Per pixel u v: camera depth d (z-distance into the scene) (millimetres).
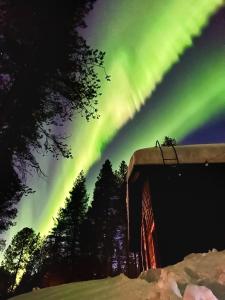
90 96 12562
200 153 7855
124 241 40781
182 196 8055
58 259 39656
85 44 12961
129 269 36219
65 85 12250
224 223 7621
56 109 12188
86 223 42312
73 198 46250
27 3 11961
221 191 8055
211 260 3502
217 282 2662
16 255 56969
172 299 2336
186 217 7742
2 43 11336
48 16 12312
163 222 7703
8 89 11227
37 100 11453
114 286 3158
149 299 2492
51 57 11969
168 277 2701
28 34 11812
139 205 11234
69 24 12898
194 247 7344
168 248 7359
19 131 11000
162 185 8219
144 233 10906
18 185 11711
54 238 42250
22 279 48344
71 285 3721
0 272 46969
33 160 11492
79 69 12719
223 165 7941
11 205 13555
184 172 8344
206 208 7855
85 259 38688
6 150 10703
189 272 3176
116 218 42656
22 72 11258
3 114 10555
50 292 3539
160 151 8023
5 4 11750
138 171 8445
